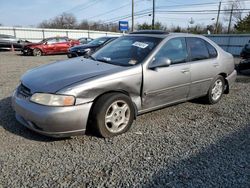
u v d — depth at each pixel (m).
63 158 3.02
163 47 4.12
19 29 32.41
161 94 4.08
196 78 4.63
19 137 3.48
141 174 2.76
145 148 3.33
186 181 2.65
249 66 8.90
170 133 3.83
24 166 2.83
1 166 2.82
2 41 23.17
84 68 3.72
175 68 4.20
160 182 2.62
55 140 3.44
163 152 3.24
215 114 4.76
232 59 5.64
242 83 7.68
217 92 5.36
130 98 3.71
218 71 5.14
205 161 3.05
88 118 3.42
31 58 16.48
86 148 3.27
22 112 3.30
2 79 7.62
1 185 2.50
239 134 3.87
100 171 2.79
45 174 2.70
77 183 2.57
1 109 4.53
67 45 20.58
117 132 3.63
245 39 22.53
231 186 2.59
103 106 3.38
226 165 2.97
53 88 3.18
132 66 3.74
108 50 4.52
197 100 5.47
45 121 3.08
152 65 3.89
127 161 3.00
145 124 4.14
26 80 3.58
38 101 3.17
